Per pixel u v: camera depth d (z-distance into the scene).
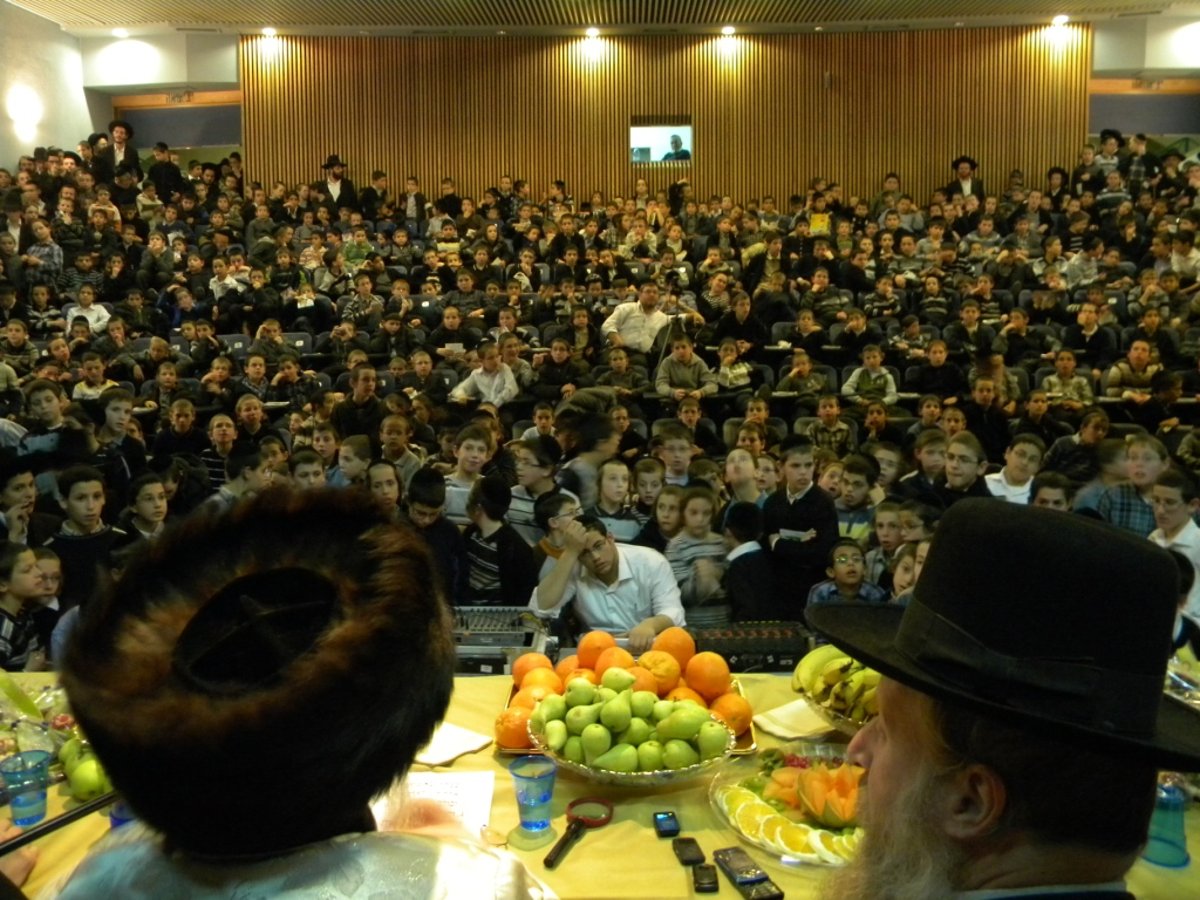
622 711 1.76
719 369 8.09
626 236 11.93
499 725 1.94
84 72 14.58
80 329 9.00
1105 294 9.34
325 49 14.37
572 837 1.63
